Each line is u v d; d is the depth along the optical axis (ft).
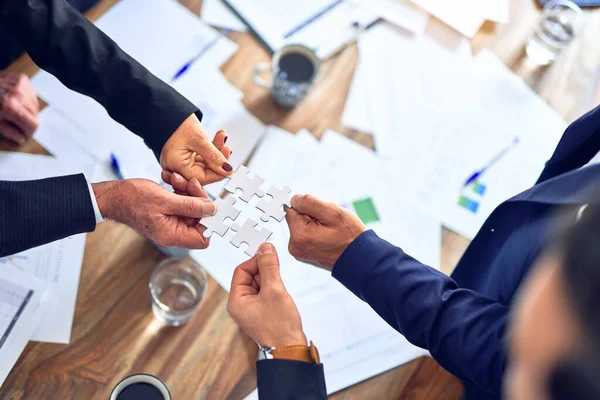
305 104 4.09
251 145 3.86
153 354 3.18
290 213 3.02
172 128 3.07
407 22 4.53
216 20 4.20
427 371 3.41
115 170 3.61
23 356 3.04
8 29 3.03
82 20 3.09
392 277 2.74
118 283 3.33
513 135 4.32
